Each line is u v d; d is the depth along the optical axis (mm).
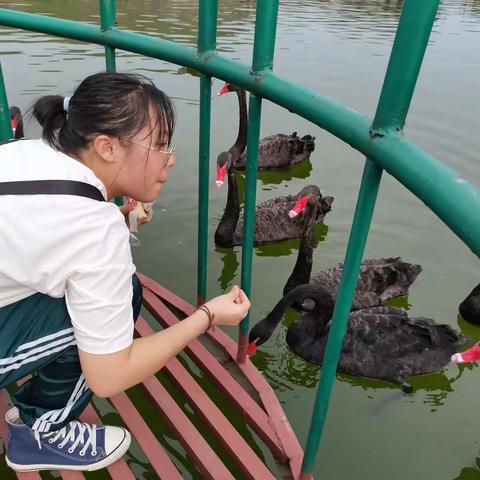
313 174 5402
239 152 5844
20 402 1558
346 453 2439
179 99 6504
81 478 1692
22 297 1271
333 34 10641
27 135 5312
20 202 1114
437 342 3188
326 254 4250
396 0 16047
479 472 2391
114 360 1177
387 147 1072
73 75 6836
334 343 1364
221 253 4094
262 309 3479
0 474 1938
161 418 2059
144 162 1235
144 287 2707
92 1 11953
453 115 6457
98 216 1129
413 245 4195
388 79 1044
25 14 2246
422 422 2717
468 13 14305
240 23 11172
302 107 1377
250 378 2154
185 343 1364
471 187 907
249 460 1796
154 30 9812
